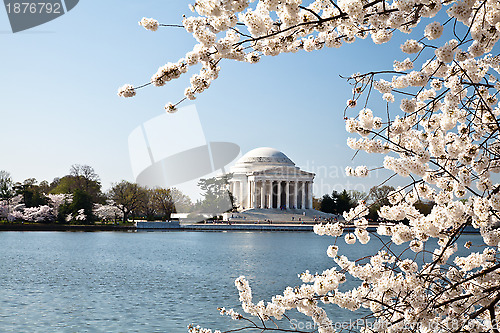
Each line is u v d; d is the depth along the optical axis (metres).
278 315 10.71
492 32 9.20
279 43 9.93
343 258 10.98
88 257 83.88
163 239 131.62
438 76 10.75
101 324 37.09
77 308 42.22
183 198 190.25
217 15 8.32
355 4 8.34
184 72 9.51
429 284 10.22
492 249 10.59
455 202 9.34
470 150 9.62
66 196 173.88
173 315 39.88
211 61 9.55
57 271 65.50
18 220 167.00
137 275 62.66
